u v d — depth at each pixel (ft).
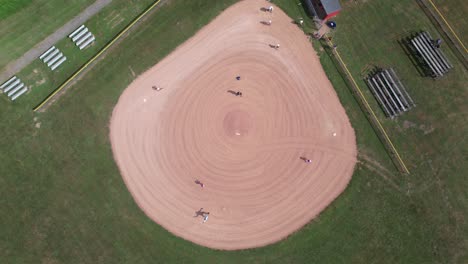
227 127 134.00
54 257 122.42
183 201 129.29
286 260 130.00
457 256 135.33
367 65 142.41
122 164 128.77
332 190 135.64
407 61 144.05
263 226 131.03
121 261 124.57
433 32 146.92
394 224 135.23
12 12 131.54
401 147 139.23
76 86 130.41
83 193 126.00
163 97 133.28
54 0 133.90
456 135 141.79
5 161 124.47
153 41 135.74
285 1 143.02
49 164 126.00
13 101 127.24
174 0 138.92
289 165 135.23
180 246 127.13
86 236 124.36
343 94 140.46
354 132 139.23
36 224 123.24
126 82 132.46
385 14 146.30
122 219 126.52
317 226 133.08
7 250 121.29
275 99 137.90
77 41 132.05
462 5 148.36
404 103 140.05
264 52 139.95
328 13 138.51
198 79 135.64
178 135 132.05
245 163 133.49
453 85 144.25
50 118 127.95
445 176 139.03
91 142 128.36
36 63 129.80
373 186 136.77
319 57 141.69
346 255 132.26
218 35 139.03
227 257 128.06
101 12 135.23
